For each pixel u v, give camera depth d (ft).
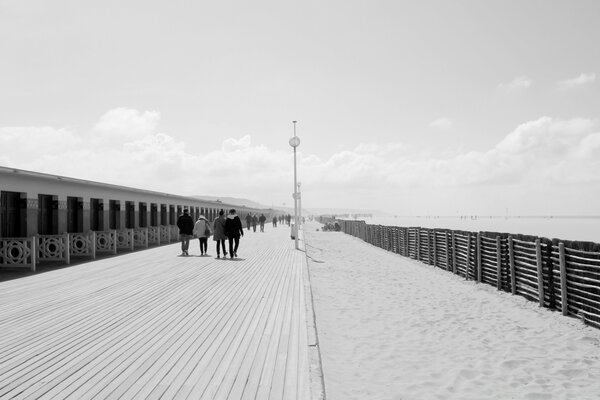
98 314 26.35
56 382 15.55
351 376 19.94
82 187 62.39
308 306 28.43
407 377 19.81
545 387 18.72
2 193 47.29
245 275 42.83
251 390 14.97
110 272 44.60
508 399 17.44
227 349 19.60
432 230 62.95
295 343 20.51
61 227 57.41
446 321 30.27
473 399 17.42
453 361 22.02
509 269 40.83
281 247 78.54
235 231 58.59
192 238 104.12
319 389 14.88
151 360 18.03
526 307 34.22
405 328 28.45
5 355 18.60
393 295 39.93
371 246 103.09
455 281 48.19
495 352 23.49
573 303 30.73
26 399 14.07
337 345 24.76
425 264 64.75
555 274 32.91
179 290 34.50
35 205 51.93
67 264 50.78
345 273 54.34
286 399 14.25
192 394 14.58
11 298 31.14
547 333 27.12
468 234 49.96
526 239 37.55
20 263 45.70
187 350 19.39
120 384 15.40
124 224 75.82
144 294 32.76
